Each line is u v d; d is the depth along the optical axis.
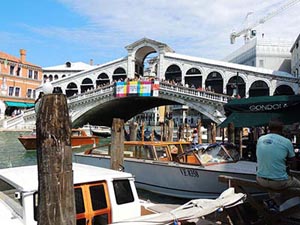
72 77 47.44
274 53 54.56
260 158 4.85
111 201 5.33
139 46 43.50
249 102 9.75
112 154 9.30
